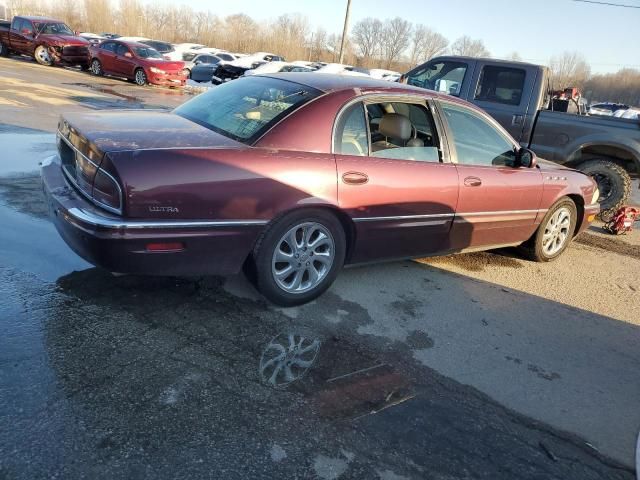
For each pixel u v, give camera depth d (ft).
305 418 8.56
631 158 24.09
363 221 12.29
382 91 12.91
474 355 11.34
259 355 10.11
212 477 7.16
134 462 7.21
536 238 17.48
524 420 9.37
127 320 10.64
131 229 9.48
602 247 21.45
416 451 8.18
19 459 6.98
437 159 13.85
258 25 232.32
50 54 67.67
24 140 24.91
